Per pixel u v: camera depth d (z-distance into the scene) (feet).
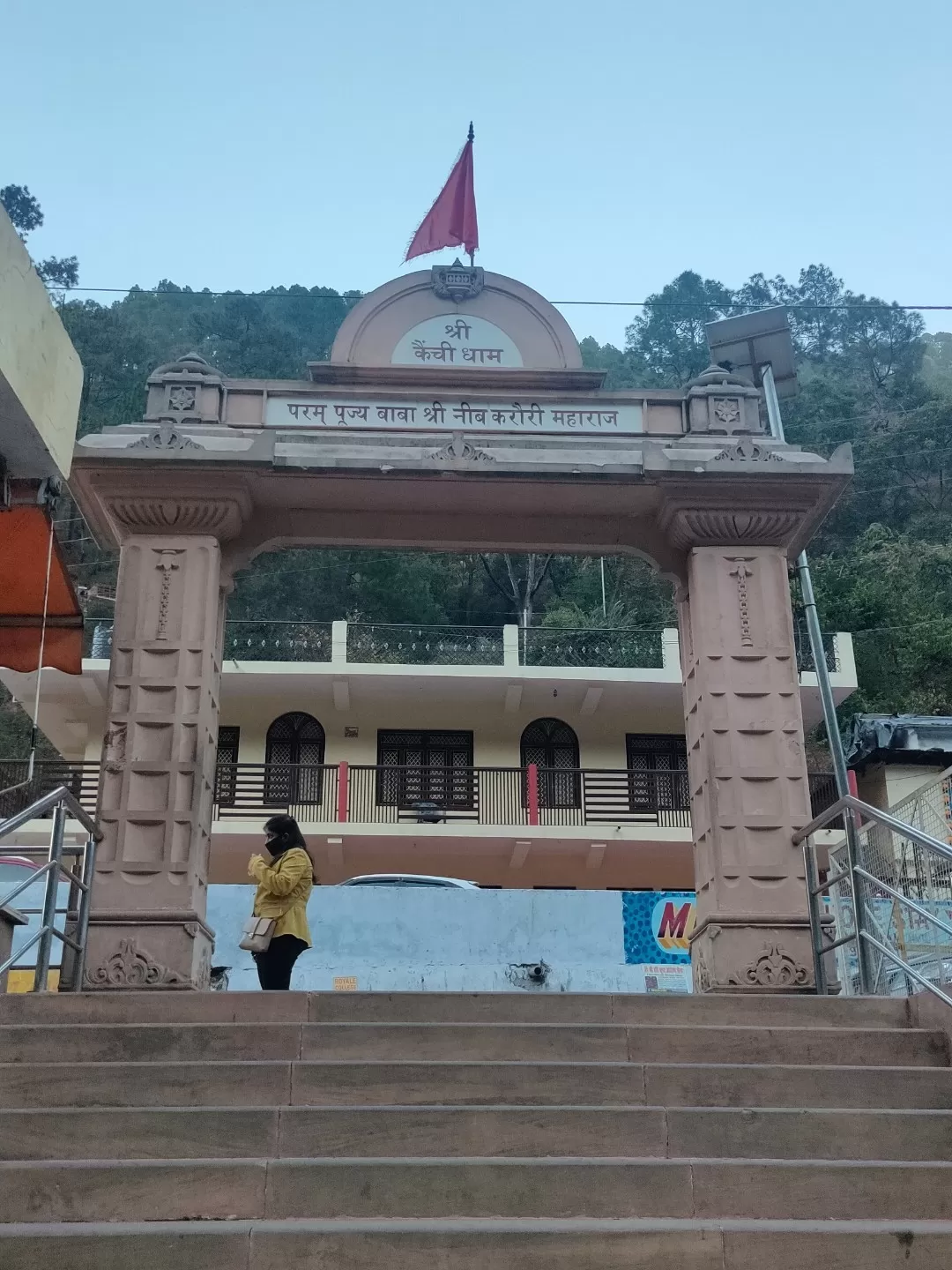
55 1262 15.24
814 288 241.96
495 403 36.11
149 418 35.22
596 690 86.28
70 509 128.77
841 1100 20.83
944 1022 23.27
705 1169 17.72
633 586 136.26
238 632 96.94
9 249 22.38
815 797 84.99
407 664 85.20
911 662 119.14
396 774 86.58
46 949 26.53
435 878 69.62
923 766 81.15
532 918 57.72
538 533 35.96
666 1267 15.78
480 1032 22.33
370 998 23.99
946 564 132.36
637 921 58.29
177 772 32.09
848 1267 15.85
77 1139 18.52
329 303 225.97
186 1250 15.44
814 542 151.94
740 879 32.17
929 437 159.74
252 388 35.88
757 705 33.63
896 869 37.60
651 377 217.15
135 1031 22.06
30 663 32.71
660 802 87.20
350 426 35.60
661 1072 20.92
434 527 35.68
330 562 134.92
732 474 33.73
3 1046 21.88
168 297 213.87
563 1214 17.26
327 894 56.54
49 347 24.66
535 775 83.15
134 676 32.83
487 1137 18.88
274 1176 17.17
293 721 87.97
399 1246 15.67
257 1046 22.06
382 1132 18.80
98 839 31.17
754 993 31.04
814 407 169.58
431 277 37.27
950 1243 15.98
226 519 33.88
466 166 40.40
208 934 32.65
